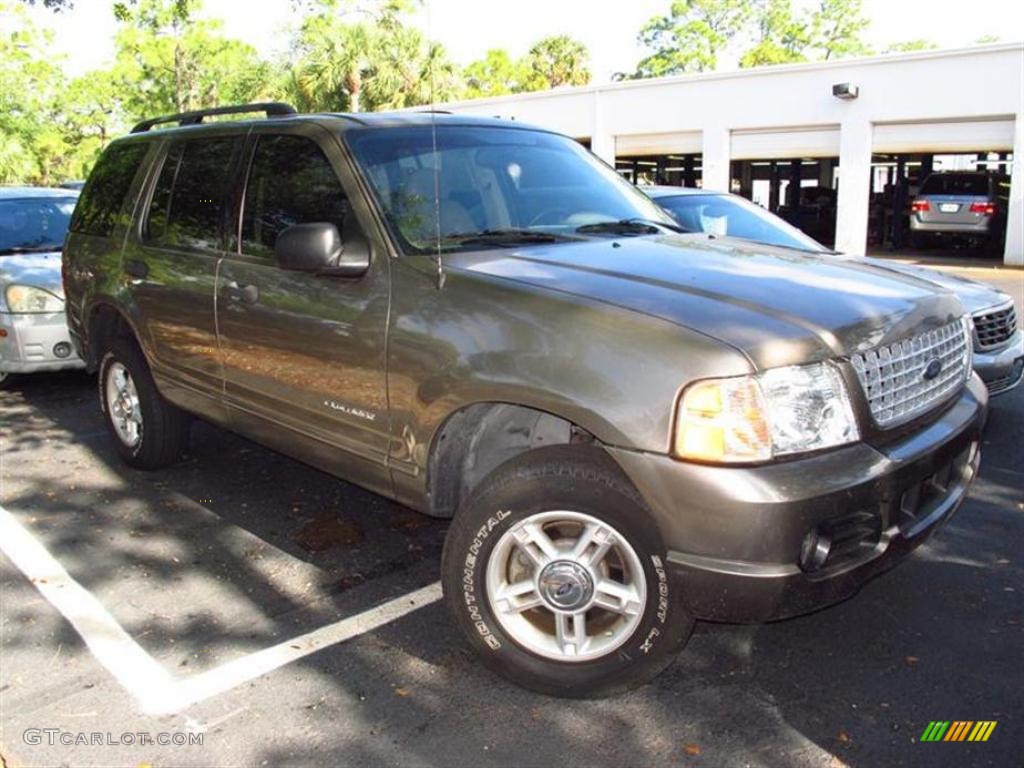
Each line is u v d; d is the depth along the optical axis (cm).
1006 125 1881
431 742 304
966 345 379
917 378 328
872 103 2038
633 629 307
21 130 4534
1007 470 553
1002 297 619
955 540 454
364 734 309
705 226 714
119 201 555
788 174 2798
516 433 368
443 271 350
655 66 5784
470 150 431
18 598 412
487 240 386
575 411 300
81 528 489
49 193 905
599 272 339
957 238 2066
